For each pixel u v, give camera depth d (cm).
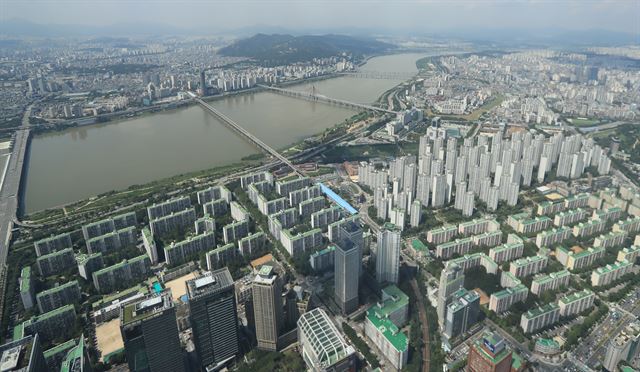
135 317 18738
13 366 17762
